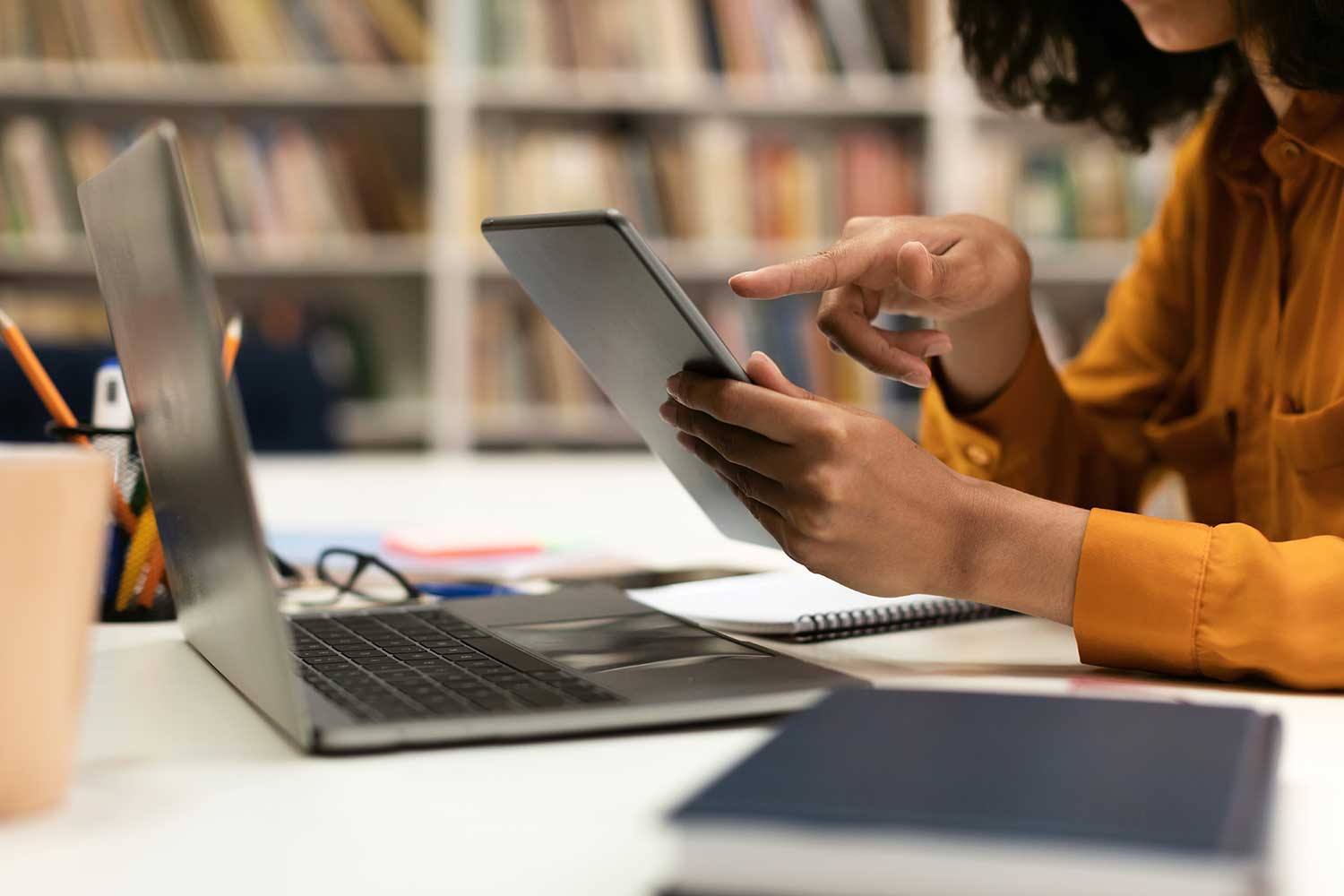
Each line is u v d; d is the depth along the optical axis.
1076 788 0.31
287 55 2.90
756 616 0.72
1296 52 0.75
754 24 2.93
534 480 1.82
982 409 0.97
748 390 0.58
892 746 0.35
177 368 0.47
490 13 2.93
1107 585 0.60
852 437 0.58
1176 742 0.36
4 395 1.81
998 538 0.60
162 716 0.52
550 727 0.49
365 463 2.04
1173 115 1.15
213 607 0.55
